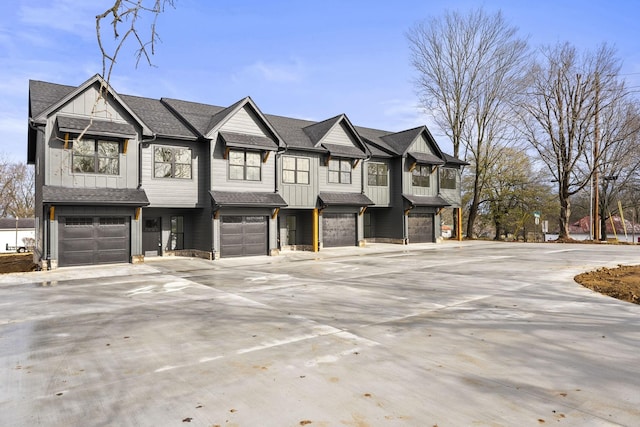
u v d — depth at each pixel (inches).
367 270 564.7
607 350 216.1
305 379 179.8
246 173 775.7
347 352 216.8
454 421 140.2
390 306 332.5
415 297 369.7
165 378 183.0
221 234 736.3
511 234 1673.2
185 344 234.1
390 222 1072.2
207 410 150.5
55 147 597.0
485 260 679.7
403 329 262.4
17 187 2267.5
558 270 545.6
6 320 296.8
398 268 582.6
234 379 180.7
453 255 772.0
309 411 148.8
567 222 1187.9
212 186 731.4
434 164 1074.7
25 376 187.6
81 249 616.4
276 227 820.6
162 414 147.8
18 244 1806.1
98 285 456.4
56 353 220.8
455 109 1305.4
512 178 1417.3
